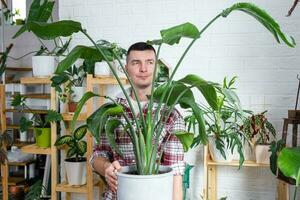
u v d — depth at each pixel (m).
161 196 1.02
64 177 3.18
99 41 3.06
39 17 1.35
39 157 4.11
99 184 2.95
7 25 4.76
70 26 1.15
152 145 1.12
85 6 3.26
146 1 3.11
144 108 1.41
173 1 3.05
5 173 3.16
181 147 1.48
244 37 2.93
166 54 3.08
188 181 2.83
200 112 1.17
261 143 2.69
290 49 2.85
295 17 2.82
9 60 4.74
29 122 2.98
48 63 2.81
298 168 1.13
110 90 3.23
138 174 1.10
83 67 2.95
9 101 4.30
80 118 2.79
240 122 2.89
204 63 3.01
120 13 3.18
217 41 2.98
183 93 1.21
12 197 3.62
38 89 4.50
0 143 3.10
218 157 2.71
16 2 4.90
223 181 3.01
